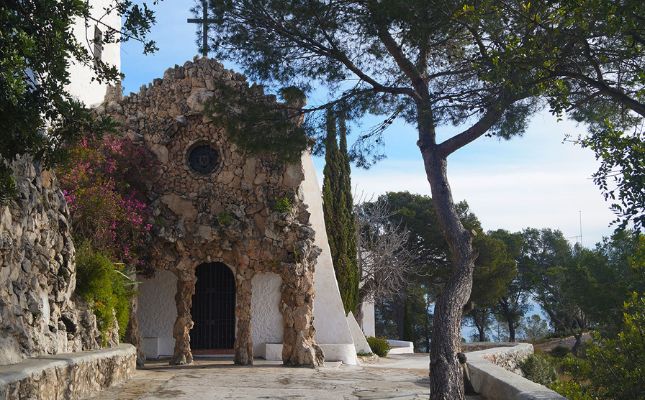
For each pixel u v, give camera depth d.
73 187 15.90
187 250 19.20
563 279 50.97
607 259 28.03
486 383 11.74
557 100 11.17
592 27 10.65
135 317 18.61
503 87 10.91
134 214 17.66
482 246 47.03
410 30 11.32
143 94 19.97
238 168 19.72
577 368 14.23
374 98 12.73
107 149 17.97
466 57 12.70
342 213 28.97
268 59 13.05
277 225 19.39
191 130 19.77
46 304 11.52
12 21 7.14
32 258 11.20
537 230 61.66
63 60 7.65
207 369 18.02
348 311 28.12
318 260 22.62
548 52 10.84
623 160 10.25
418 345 58.91
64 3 7.74
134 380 14.99
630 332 13.69
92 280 13.70
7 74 6.70
